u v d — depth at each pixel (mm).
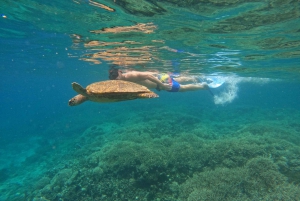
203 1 6855
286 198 7203
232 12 7598
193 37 10602
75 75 41250
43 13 9000
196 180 8844
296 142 13797
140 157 10195
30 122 40125
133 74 8859
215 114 27062
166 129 17391
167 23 8883
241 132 16453
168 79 11352
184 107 29047
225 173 8773
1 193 13180
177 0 6859
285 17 7934
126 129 17422
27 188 12773
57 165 14422
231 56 14695
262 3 6867
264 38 10547
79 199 9297
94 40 12148
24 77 49469
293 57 14992
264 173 8531
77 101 4605
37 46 15773
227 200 7516
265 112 27344
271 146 11305
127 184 9336
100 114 31656
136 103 35812
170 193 8898
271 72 23141
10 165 18656
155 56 15219
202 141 12844
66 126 28141
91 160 11711
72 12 8508
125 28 9789
